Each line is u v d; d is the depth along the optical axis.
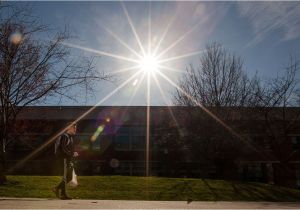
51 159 37.16
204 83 27.84
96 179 15.88
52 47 14.56
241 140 26.88
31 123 31.92
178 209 9.14
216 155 26.89
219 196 13.54
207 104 27.06
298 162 35.53
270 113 27.97
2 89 14.01
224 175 27.69
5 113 14.48
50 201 9.51
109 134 39.16
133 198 12.27
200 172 35.78
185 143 27.98
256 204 11.45
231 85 27.70
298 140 35.28
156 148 38.25
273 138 27.81
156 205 10.02
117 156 38.62
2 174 14.22
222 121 26.61
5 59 13.63
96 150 38.78
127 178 16.67
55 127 37.38
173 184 15.42
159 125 34.94
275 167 32.50
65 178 9.48
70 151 9.35
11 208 8.16
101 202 10.03
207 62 28.34
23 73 14.04
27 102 14.57
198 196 13.25
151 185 14.92
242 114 27.06
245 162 33.81
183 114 27.73
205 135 26.66
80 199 10.69
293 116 28.56
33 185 13.76
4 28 13.62
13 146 36.78
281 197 14.59
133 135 39.09
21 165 37.09
